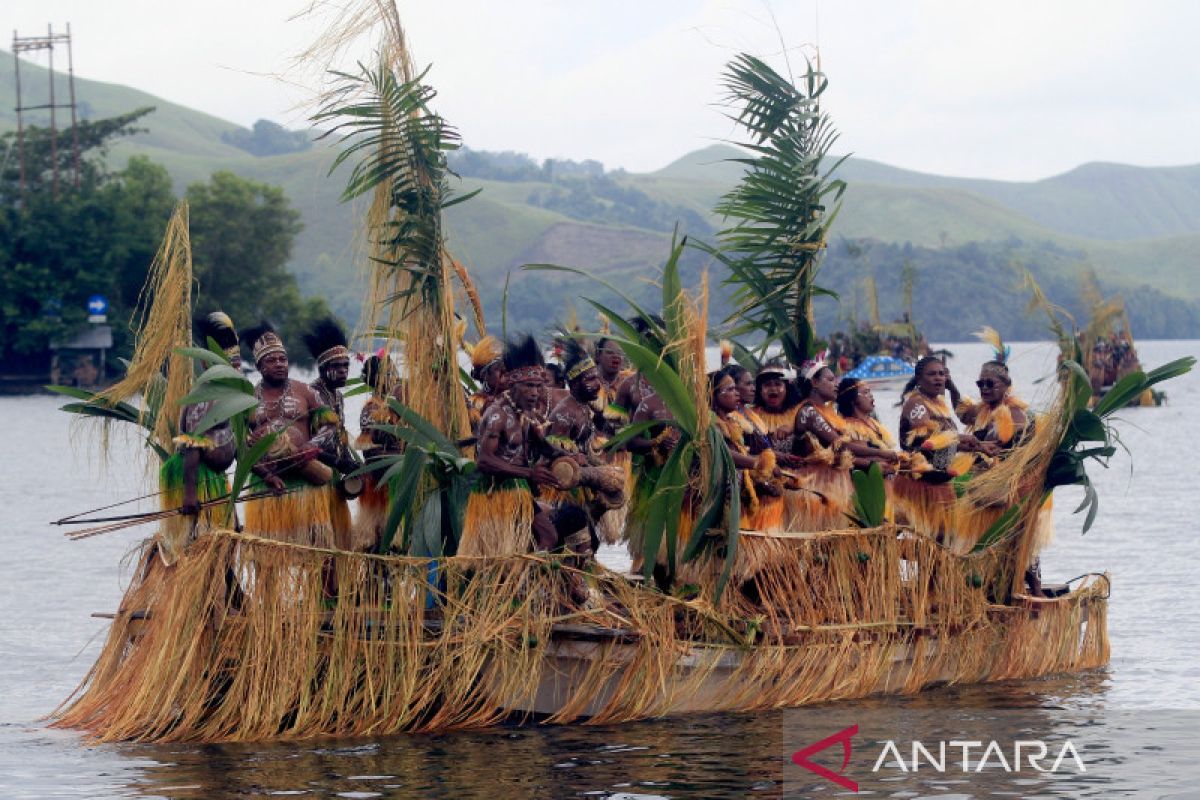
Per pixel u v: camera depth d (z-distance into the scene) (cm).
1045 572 2309
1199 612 1941
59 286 11569
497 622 1302
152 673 1255
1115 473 4334
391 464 1370
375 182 1423
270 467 1340
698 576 1387
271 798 1060
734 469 1355
